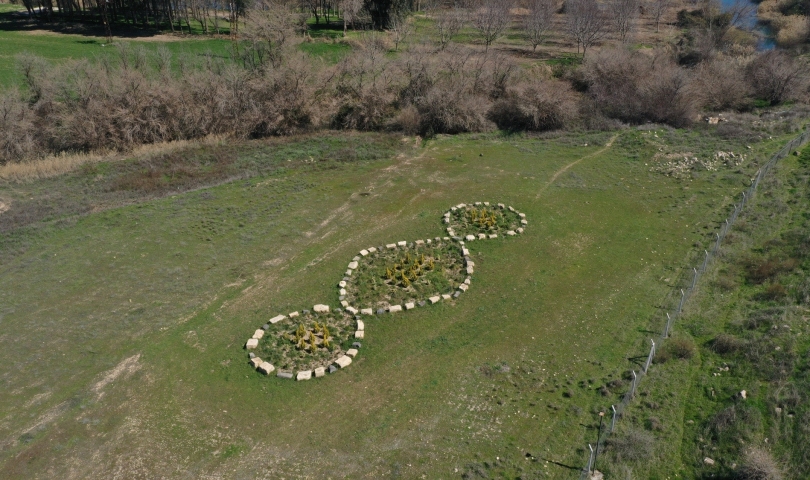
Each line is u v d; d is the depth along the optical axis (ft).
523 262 70.59
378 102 120.37
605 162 100.53
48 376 53.98
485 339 57.57
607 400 49.47
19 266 72.02
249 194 90.74
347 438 46.52
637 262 70.28
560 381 51.96
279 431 47.39
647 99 120.67
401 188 91.71
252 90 118.73
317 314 61.21
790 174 90.38
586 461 43.78
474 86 126.52
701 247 72.43
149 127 111.14
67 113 110.63
